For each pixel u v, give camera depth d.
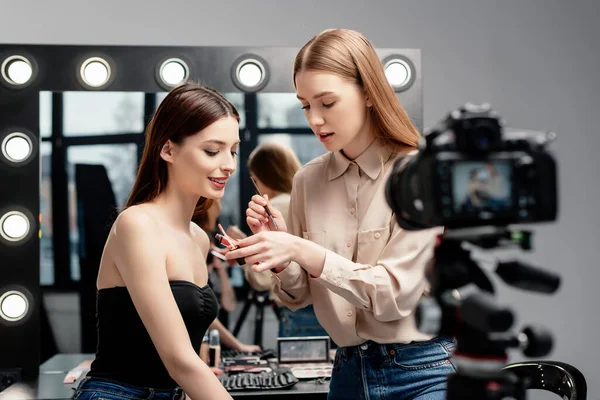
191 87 1.73
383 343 1.71
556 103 3.40
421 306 1.03
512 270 1.02
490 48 3.34
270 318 2.61
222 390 1.58
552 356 3.40
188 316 1.67
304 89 1.68
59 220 2.61
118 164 2.61
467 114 0.98
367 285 1.61
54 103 2.61
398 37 3.28
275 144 2.62
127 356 1.65
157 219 1.67
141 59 2.61
